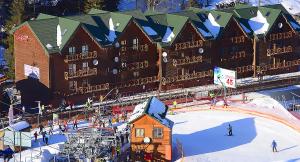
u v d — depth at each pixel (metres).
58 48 110.62
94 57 113.50
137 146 86.62
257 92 122.25
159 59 120.00
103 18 118.94
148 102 90.75
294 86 127.44
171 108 110.44
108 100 114.44
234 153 91.38
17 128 89.12
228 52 127.25
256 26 130.88
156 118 85.94
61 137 94.00
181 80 121.69
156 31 121.00
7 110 109.81
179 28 120.50
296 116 109.75
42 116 103.62
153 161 86.88
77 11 154.25
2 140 87.94
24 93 116.31
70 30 111.25
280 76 131.00
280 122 104.25
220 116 107.00
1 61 135.38
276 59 132.50
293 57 134.88
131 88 118.62
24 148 88.75
